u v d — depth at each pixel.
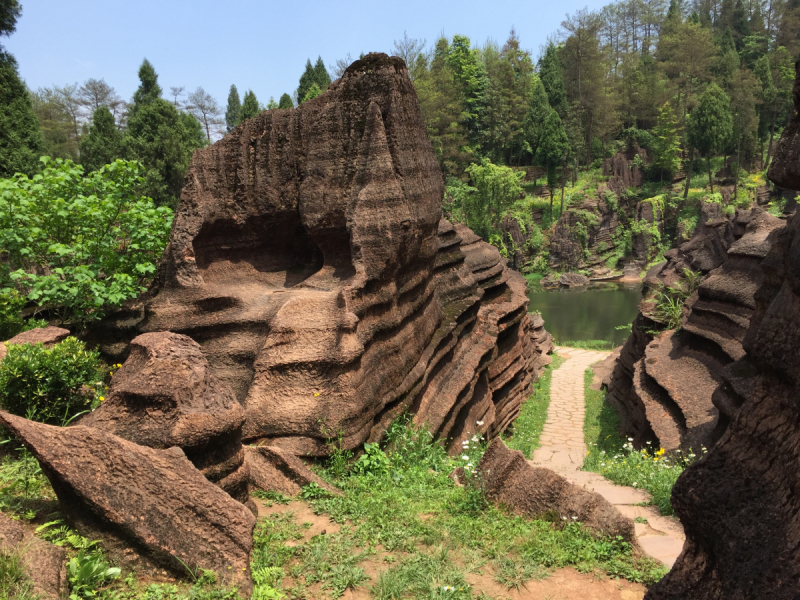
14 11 19.83
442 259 14.12
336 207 9.18
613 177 61.94
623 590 4.44
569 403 19.45
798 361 2.77
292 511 5.42
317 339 7.64
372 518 5.32
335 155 9.27
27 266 12.45
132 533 3.83
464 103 68.00
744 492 2.92
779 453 2.84
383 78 9.07
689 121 59.12
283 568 4.36
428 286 11.07
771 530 2.75
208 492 4.16
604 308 45.31
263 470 6.07
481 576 4.52
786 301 3.00
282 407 7.32
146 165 36.66
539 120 65.75
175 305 8.91
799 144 3.00
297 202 9.70
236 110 77.50
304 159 9.66
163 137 37.25
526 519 5.41
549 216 62.41
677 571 3.21
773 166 3.22
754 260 12.70
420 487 6.37
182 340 5.15
